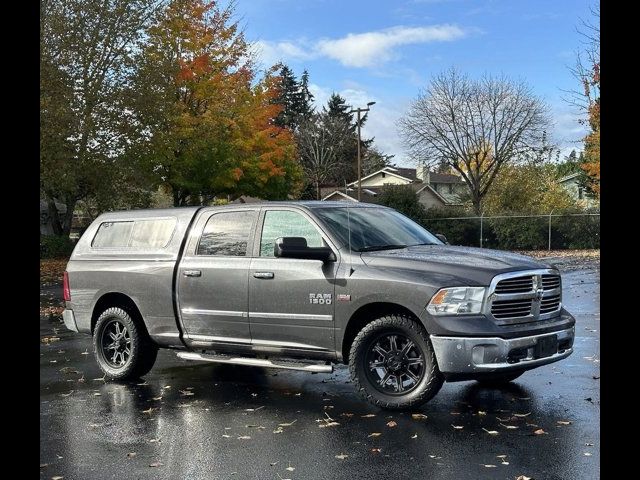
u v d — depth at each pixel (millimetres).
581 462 4758
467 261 6293
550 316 6406
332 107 87875
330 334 6598
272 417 6289
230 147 31406
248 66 32250
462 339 5871
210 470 4910
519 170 48156
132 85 28266
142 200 32062
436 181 69938
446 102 47688
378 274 6309
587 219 35031
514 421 5832
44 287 20266
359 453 5152
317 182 70750
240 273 7168
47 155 25562
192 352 7828
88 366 9039
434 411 6254
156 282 7844
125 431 5965
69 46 26672
